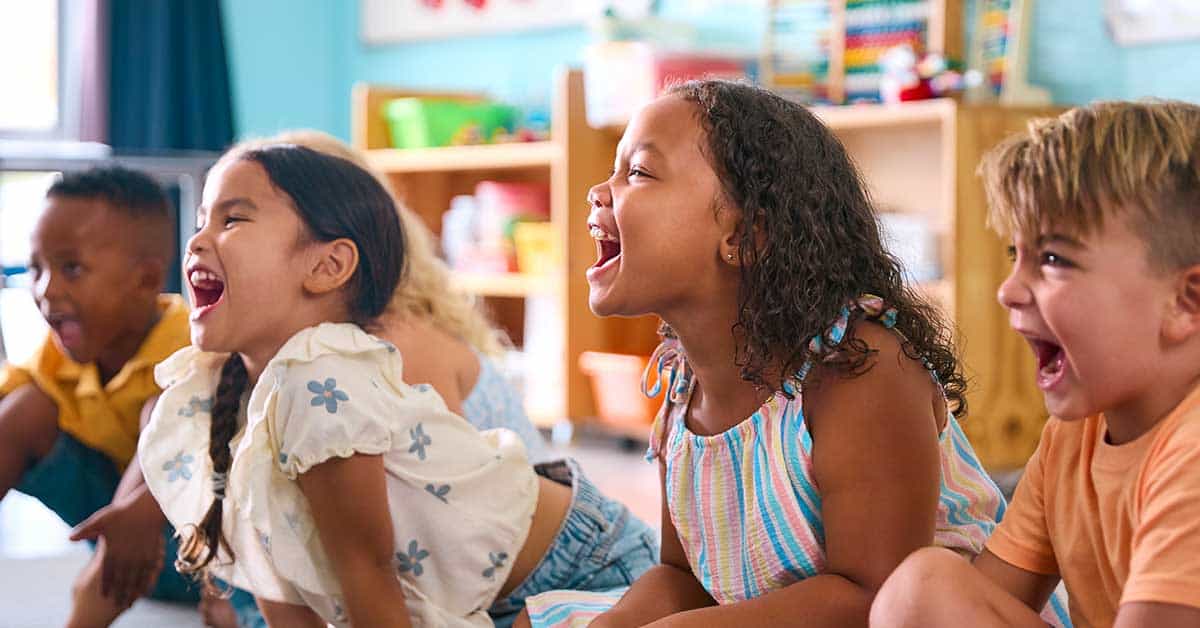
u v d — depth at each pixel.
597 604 1.11
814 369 0.93
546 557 1.23
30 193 3.55
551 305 3.32
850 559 0.91
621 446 3.16
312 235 1.12
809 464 0.94
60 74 4.07
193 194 3.13
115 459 1.60
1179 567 0.69
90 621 1.42
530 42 3.81
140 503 1.35
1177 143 0.72
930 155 2.89
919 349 0.95
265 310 1.12
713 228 0.94
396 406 1.11
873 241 0.98
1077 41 2.69
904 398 0.92
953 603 0.75
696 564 1.04
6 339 3.15
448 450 1.15
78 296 1.49
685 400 1.04
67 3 4.06
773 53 3.09
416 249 1.44
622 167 0.97
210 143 4.04
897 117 2.58
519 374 3.38
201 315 1.11
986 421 2.49
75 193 1.50
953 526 1.02
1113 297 0.72
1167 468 0.72
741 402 0.99
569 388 3.20
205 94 4.02
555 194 3.22
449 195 3.89
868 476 0.91
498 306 3.78
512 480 1.19
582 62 3.64
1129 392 0.74
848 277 0.95
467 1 3.98
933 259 2.63
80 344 1.51
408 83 4.23
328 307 1.15
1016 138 0.78
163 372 1.25
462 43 4.04
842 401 0.92
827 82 3.00
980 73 2.72
